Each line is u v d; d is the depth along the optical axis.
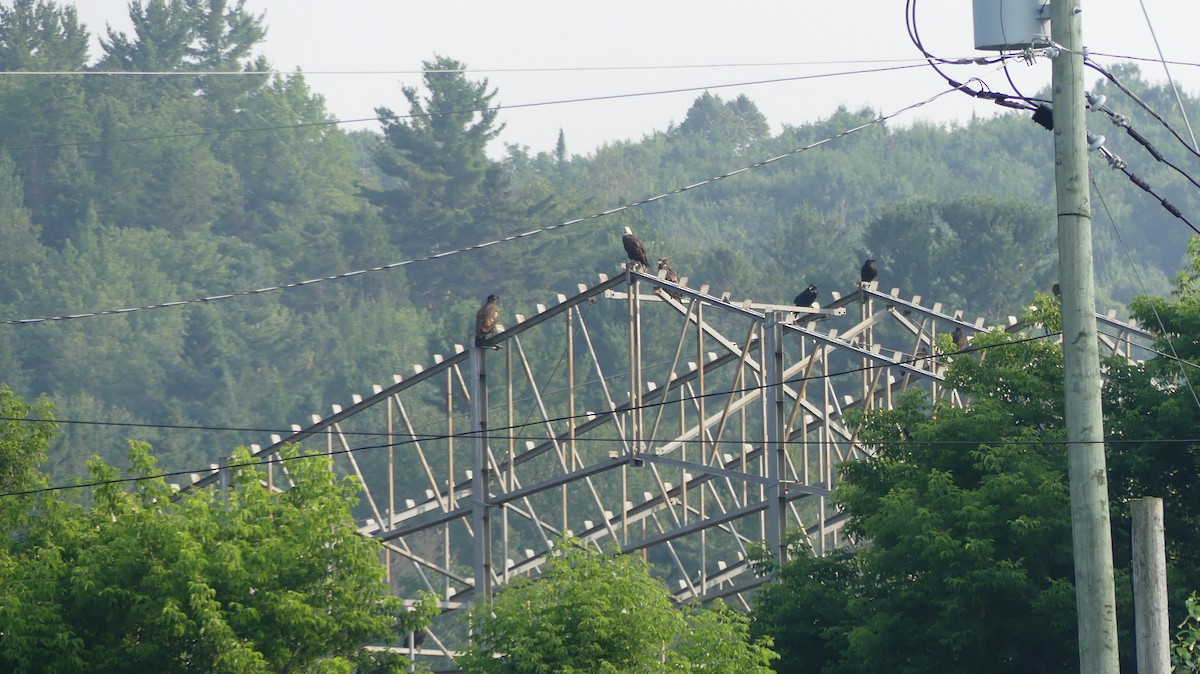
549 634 54.16
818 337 76.19
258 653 54.81
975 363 70.69
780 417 75.81
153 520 57.50
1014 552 61.94
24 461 66.88
